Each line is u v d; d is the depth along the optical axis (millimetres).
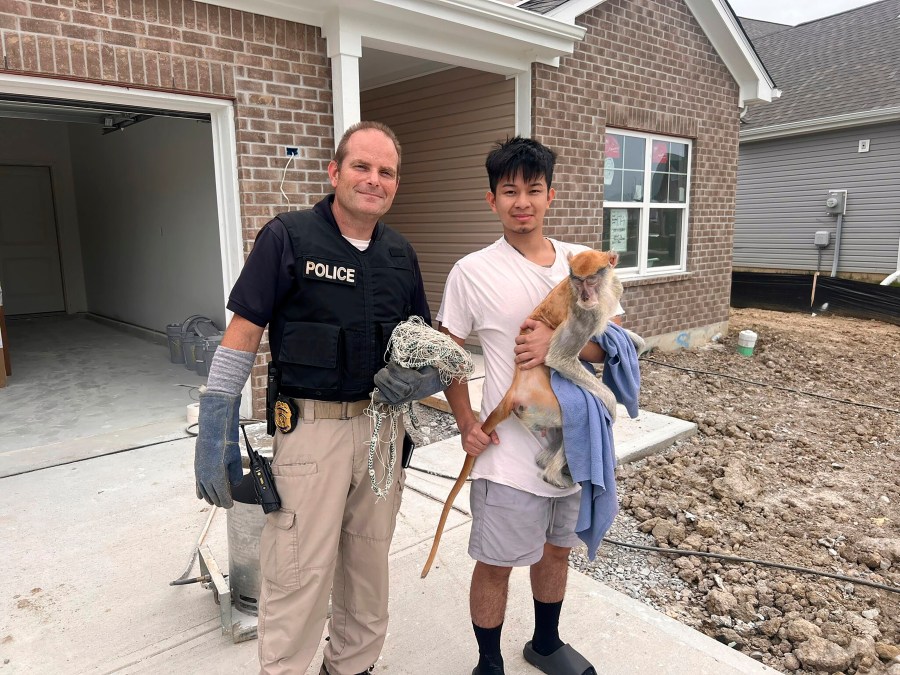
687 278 8609
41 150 10500
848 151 12391
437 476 3916
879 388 6910
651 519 3637
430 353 1749
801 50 16781
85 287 11094
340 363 1769
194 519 3326
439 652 2357
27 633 2414
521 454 1937
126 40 4043
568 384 1885
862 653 2510
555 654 2221
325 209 1827
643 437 4730
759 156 13891
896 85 12562
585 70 6805
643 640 2453
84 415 5242
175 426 4871
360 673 2012
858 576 3133
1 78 3674
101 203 9820
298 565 1760
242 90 4574
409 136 7688
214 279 7027
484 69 6207
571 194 6832
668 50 7738
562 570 2160
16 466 4047
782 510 3775
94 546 3057
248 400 4867
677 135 8133
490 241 6930
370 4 4730
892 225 11922
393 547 3084
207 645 2355
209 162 6750
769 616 2811
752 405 6102
